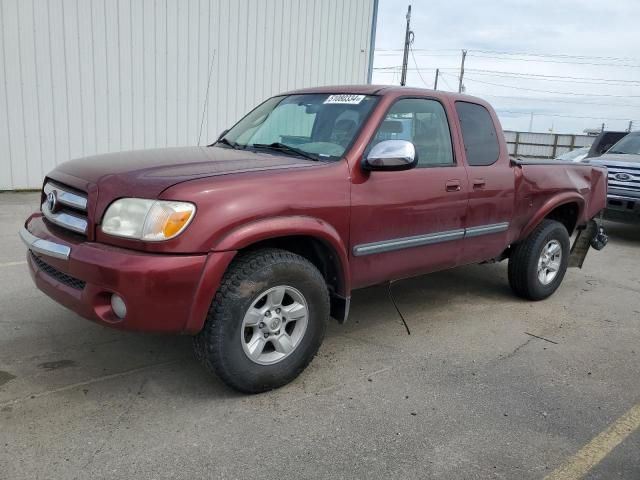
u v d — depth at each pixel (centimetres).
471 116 466
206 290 295
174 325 295
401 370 384
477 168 453
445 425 317
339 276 365
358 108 396
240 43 1211
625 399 361
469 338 451
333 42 1375
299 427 306
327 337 435
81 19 1014
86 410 311
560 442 307
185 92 1157
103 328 421
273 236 315
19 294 485
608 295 599
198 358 322
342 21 1380
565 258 570
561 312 530
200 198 292
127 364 368
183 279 288
